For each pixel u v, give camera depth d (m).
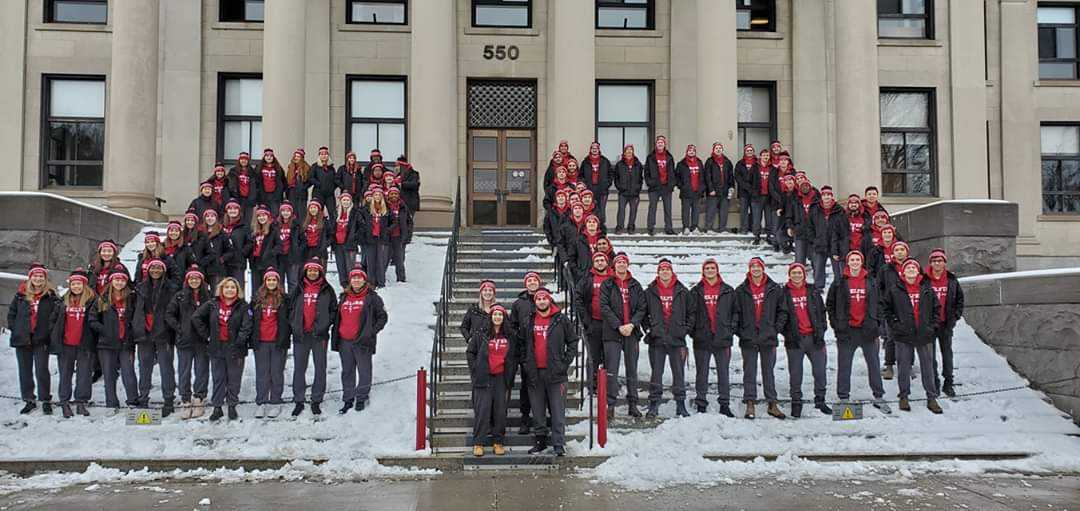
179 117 23.20
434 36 21.00
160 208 22.25
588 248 14.24
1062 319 12.78
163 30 23.31
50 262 15.44
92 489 9.30
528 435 10.91
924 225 16.62
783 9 24.62
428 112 20.83
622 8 24.58
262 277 12.91
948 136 24.72
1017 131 25.28
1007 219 16.14
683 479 9.64
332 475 9.88
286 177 17.23
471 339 10.44
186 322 11.48
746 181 18.55
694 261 17.22
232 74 23.67
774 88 24.52
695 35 24.27
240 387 11.67
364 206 15.24
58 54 23.25
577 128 21.23
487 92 23.98
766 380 11.76
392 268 16.97
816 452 10.66
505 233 18.94
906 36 25.19
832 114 24.36
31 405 11.78
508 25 24.28
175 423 11.23
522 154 23.89
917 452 10.70
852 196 14.71
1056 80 25.56
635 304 11.59
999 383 13.23
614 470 9.94
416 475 9.88
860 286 11.91
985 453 10.76
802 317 11.73
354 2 24.11
